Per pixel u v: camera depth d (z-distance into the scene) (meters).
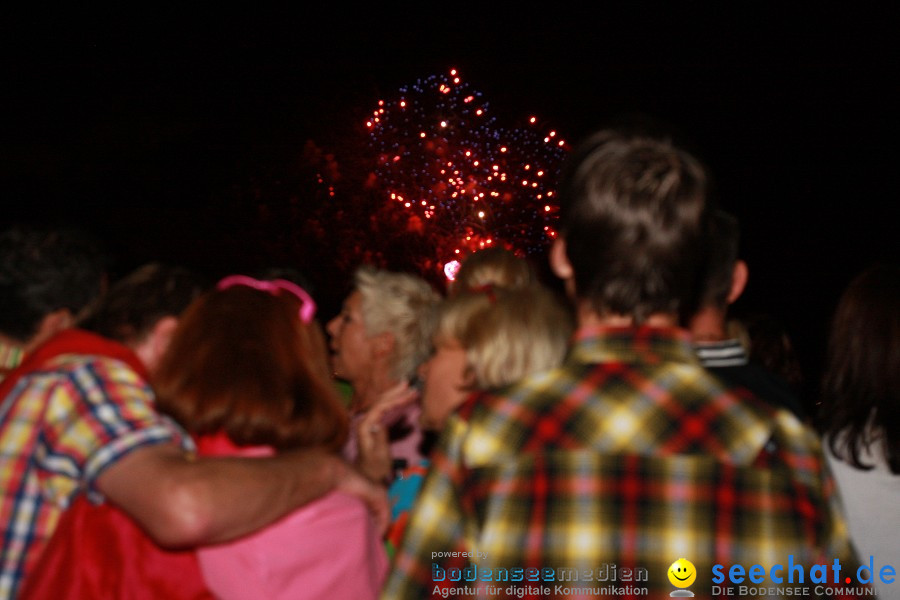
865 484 2.21
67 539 1.61
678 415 1.26
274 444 1.74
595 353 1.31
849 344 2.26
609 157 1.32
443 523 1.31
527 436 1.27
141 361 1.90
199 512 1.48
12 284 1.97
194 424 1.72
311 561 1.68
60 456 1.62
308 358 1.84
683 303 1.31
